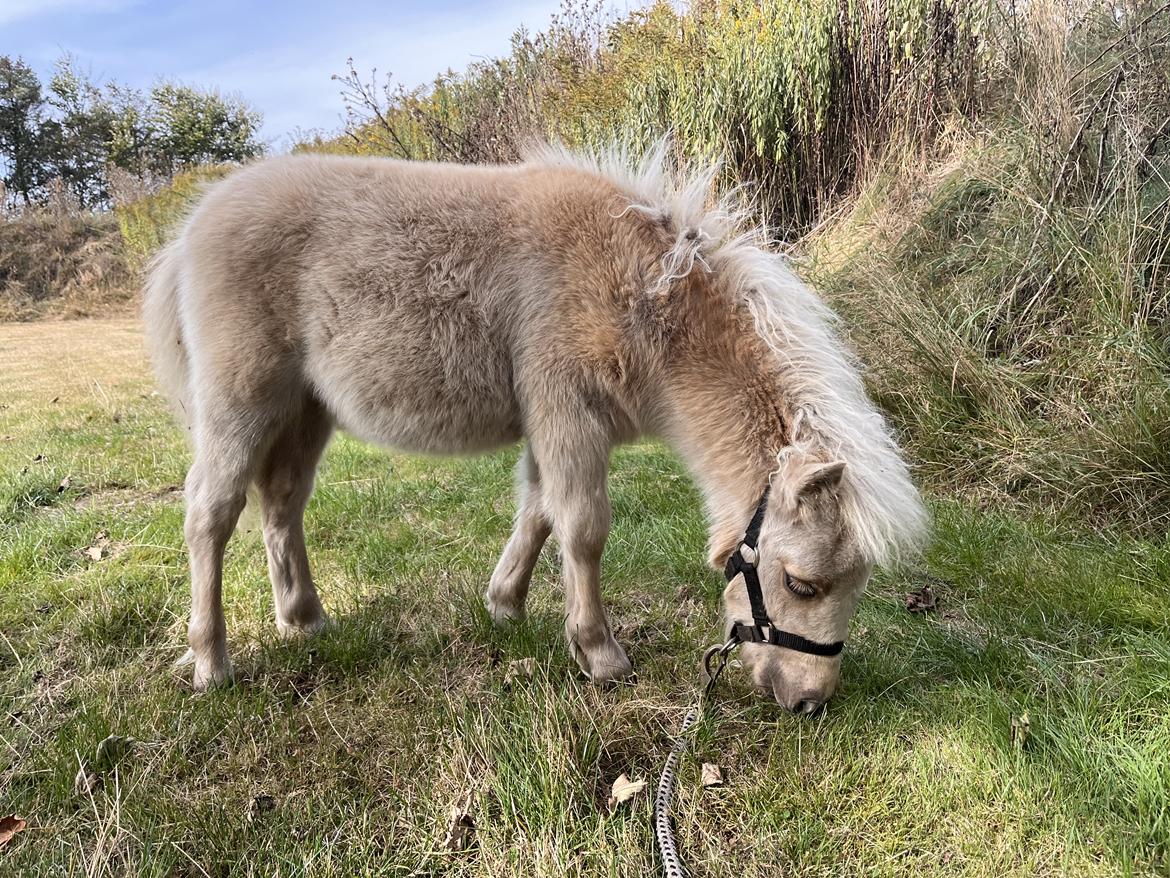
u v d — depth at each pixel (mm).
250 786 2041
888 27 5816
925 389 3898
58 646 2734
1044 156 4152
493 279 2332
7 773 2092
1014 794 1910
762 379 2225
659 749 2184
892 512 1984
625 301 2273
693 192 2467
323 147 10453
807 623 2064
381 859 1815
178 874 1812
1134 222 3514
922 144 5766
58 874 1768
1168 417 3139
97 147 31438
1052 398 3674
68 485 4355
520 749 2061
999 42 5355
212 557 2473
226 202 2459
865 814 1915
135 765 2115
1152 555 2811
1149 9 4270
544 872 1745
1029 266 4027
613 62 7586
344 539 3658
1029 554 3012
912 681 2400
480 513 3871
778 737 2180
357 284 2340
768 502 2119
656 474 4266
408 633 2838
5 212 21641
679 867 1755
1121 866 1706
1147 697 2168
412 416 2457
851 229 5848
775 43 6090
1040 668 2357
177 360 2699
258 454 2510
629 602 3033
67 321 16594
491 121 8555
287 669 2574
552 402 2322
